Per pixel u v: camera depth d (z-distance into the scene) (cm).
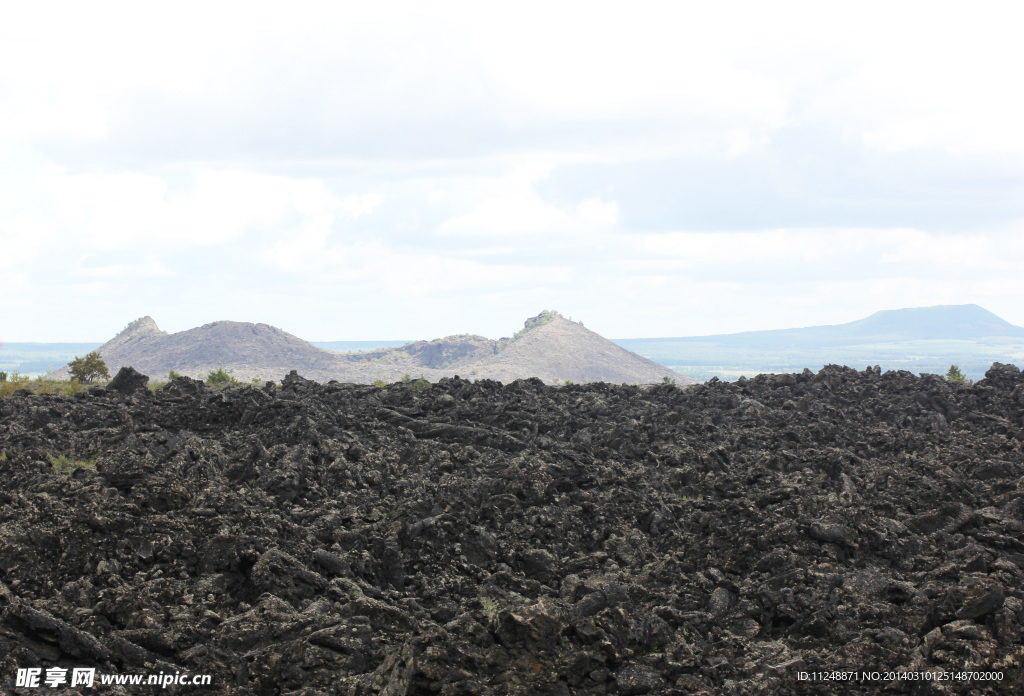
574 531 1714
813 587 1395
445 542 1583
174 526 1499
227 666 1132
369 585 1401
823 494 1889
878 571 1460
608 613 1252
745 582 1449
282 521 1577
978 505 1844
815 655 1223
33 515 1481
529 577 1527
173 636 1179
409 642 1141
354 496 1827
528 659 1152
